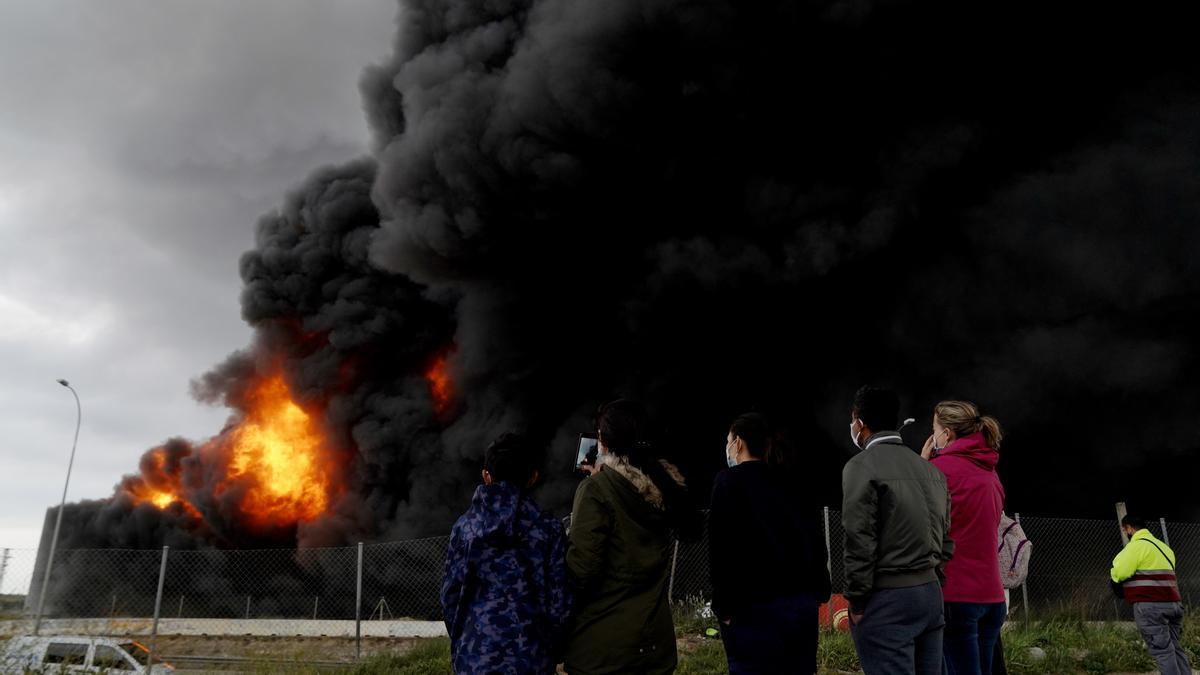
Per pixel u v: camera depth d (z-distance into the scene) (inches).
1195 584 488.7
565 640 127.9
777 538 127.7
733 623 128.3
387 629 547.8
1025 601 404.5
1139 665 307.1
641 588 126.0
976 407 166.1
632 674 122.8
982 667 163.8
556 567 126.5
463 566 125.5
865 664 132.5
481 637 120.6
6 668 258.2
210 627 547.5
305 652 435.5
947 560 140.9
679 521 131.6
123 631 534.6
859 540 130.0
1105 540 562.9
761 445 138.6
